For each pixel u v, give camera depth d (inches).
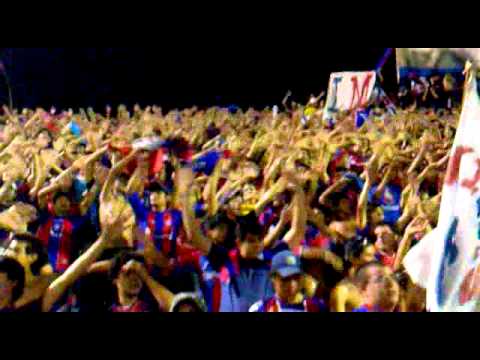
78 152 331.6
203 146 376.5
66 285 139.9
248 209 191.3
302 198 183.3
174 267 161.8
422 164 307.6
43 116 485.7
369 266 142.6
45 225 213.3
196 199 224.8
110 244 148.3
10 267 134.5
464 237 121.0
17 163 264.1
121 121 507.2
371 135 341.7
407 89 410.9
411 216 215.0
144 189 216.2
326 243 187.0
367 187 218.8
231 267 161.0
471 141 124.7
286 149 277.3
